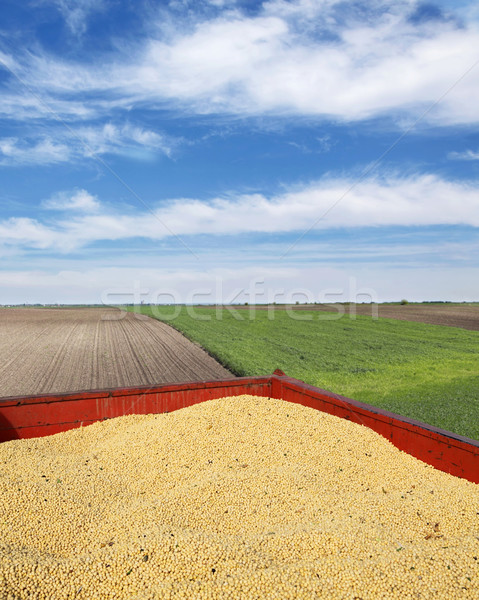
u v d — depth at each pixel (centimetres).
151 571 341
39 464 518
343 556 356
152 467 539
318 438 585
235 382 738
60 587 327
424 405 1303
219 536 386
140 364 2262
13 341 3002
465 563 345
